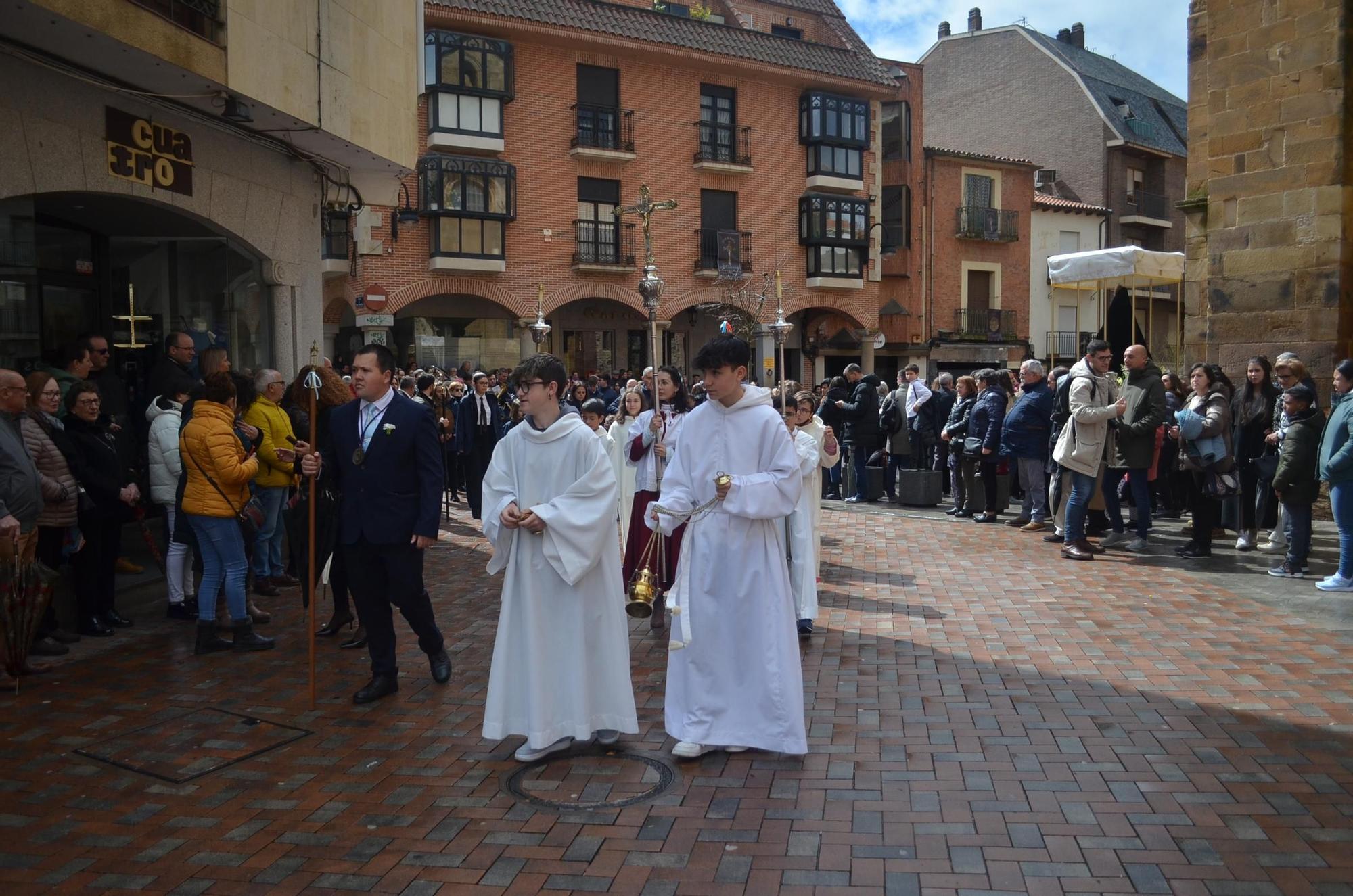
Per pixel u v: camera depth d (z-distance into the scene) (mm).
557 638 4840
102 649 6895
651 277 7660
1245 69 12414
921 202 32750
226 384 6742
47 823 4176
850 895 3477
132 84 8266
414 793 4441
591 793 4422
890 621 7414
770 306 29062
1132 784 4363
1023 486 12219
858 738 5012
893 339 32594
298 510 7176
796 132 29953
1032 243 35031
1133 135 37375
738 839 3932
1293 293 12109
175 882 3656
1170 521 12422
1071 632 6984
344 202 12352
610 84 27078
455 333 26250
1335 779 4391
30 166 7535
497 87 24984
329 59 9859
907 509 14242
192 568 7934
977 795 4289
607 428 10398
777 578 4844
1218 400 9469
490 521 4902
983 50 40375
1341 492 8094
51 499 6578
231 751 4984
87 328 10758
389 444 5699
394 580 5750
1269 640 6668
